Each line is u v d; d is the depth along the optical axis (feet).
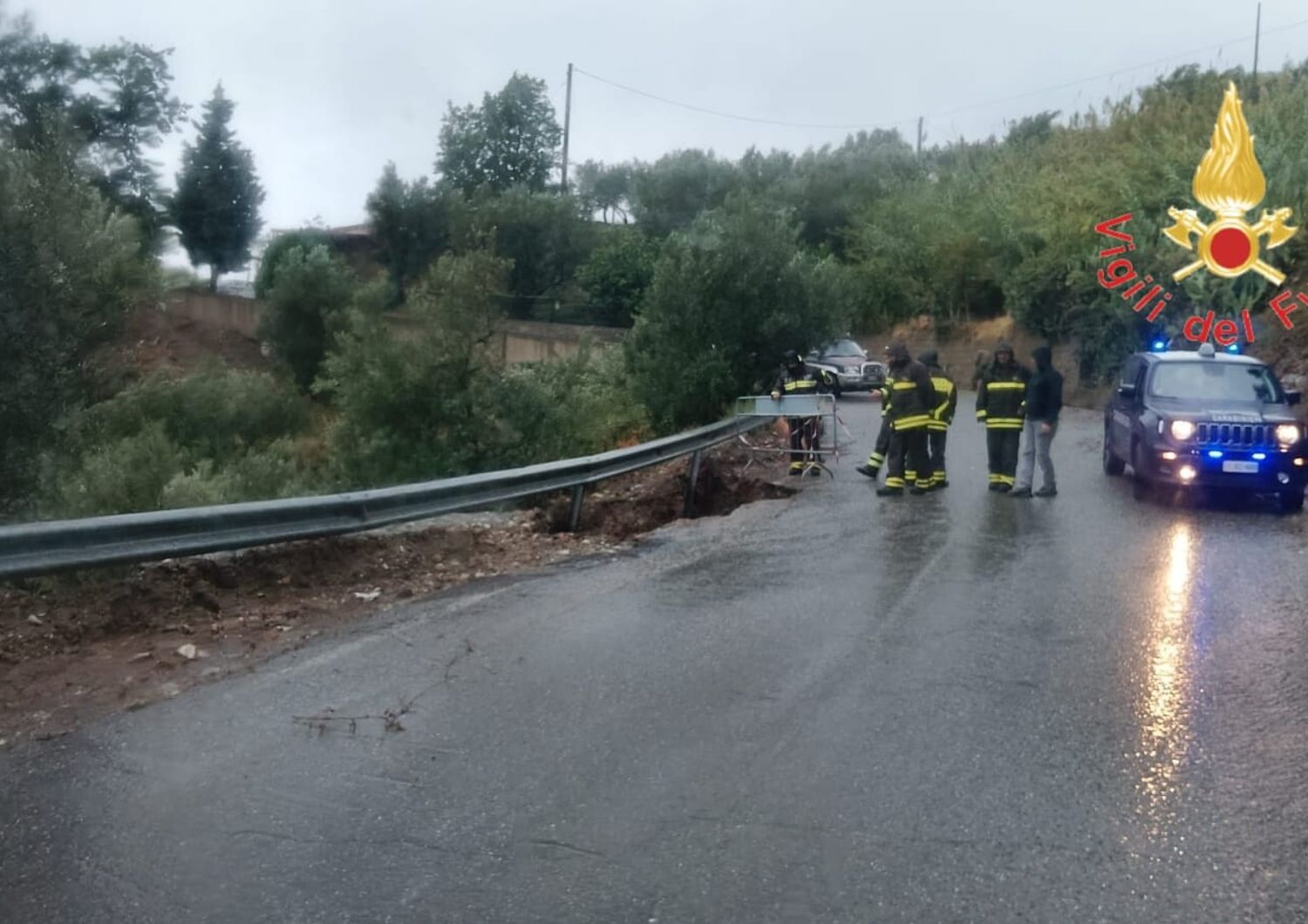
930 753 20.86
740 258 74.69
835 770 20.08
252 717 22.66
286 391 102.27
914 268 144.56
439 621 30.09
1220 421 48.24
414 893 15.85
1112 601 32.24
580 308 158.20
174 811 18.47
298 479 63.26
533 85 199.41
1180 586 34.19
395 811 18.44
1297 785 19.57
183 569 32.14
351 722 22.38
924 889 15.93
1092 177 113.60
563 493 56.24
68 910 15.48
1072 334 109.50
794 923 15.06
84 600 29.99
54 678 25.22
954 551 39.29
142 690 24.50
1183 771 20.18
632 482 62.03
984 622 29.96
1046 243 117.39
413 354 65.46
